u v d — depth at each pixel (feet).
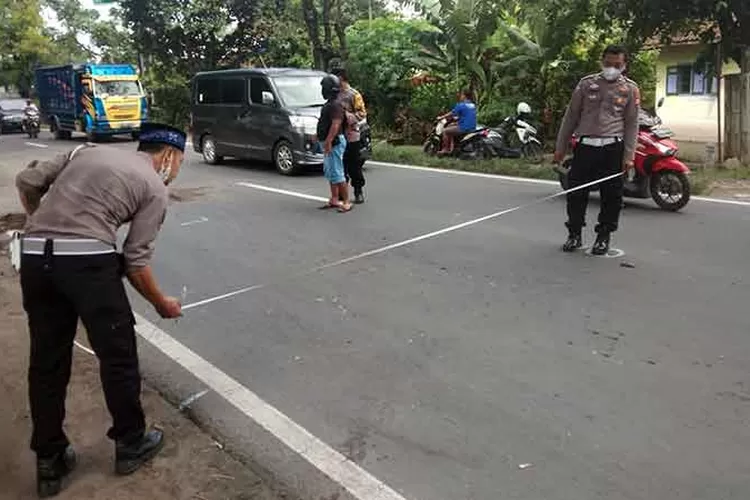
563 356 15.20
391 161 46.98
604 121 22.03
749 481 10.64
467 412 12.94
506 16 54.75
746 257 21.98
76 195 10.43
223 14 80.59
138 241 10.67
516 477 10.94
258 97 45.11
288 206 32.86
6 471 11.43
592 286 19.70
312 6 60.75
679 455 11.36
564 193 31.86
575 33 49.29
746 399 13.10
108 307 10.53
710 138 57.72
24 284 10.49
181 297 20.16
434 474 11.11
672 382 13.85
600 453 11.50
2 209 35.29
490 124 53.01
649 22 38.63
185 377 14.83
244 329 17.42
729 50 38.99
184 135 11.53
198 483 10.97
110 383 10.85
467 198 32.96
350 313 18.22
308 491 10.82
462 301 18.81
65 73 82.74
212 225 29.50
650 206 29.63
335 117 30.25
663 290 19.20
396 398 13.58
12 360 15.52
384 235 26.43
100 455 11.76
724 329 16.40
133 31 83.71
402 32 63.05
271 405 13.52
